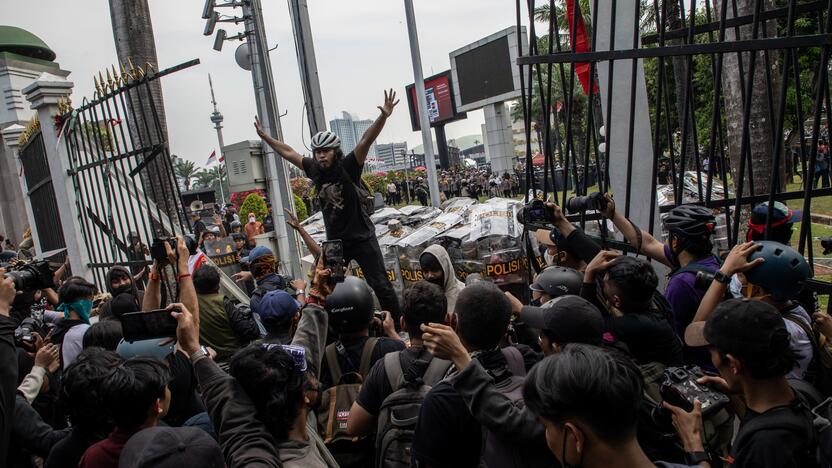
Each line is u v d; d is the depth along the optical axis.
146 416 2.17
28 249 10.37
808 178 2.57
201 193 30.11
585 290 2.74
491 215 6.10
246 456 2.00
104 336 3.40
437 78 38.97
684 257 2.97
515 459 1.96
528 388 1.59
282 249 10.13
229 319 4.33
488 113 34.84
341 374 3.01
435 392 2.12
